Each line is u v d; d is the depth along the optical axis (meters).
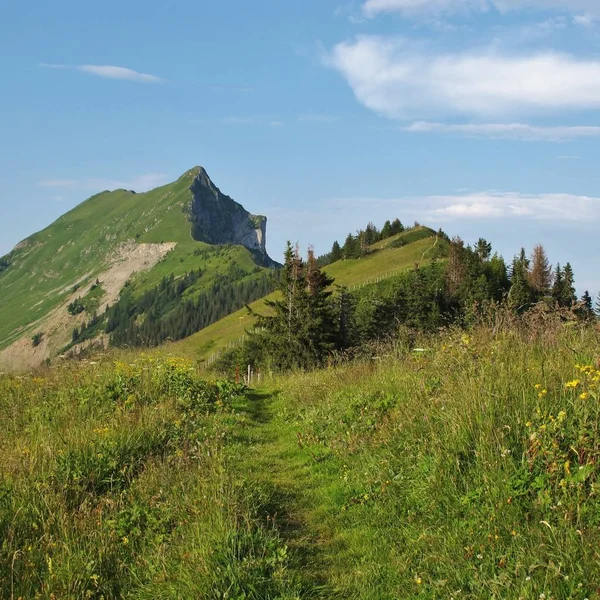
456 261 83.75
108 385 13.66
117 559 5.95
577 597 4.26
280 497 7.82
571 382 6.10
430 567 5.34
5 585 5.43
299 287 43.44
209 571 5.32
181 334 193.50
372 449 8.54
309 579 5.52
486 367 7.75
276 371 30.78
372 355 15.37
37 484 7.25
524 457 5.79
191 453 9.09
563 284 63.38
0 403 12.82
